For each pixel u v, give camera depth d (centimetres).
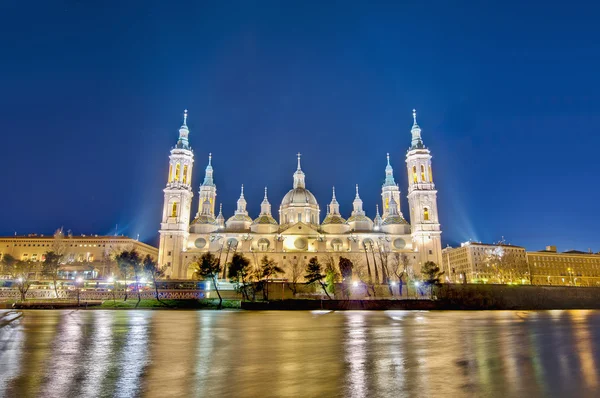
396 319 6134
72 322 5134
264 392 1669
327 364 2300
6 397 1609
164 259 14662
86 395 1634
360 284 11375
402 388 1744
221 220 18000
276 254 14538
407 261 14212
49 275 12794
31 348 2908
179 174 15712
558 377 1983
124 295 9869
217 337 3597
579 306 11319
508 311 9319
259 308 9212
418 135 16912
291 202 16225
